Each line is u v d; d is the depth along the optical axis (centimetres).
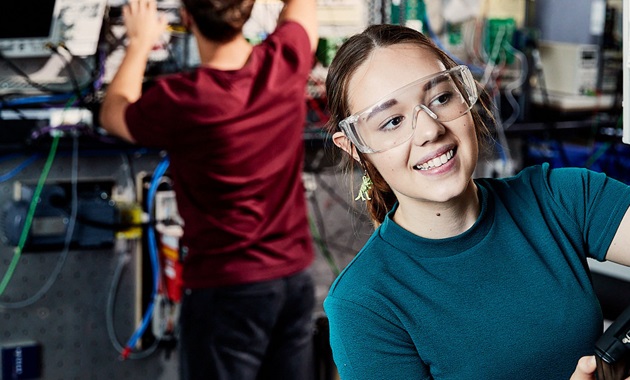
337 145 131
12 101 286
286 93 229
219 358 238
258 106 224
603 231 125
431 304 121
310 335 251
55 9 283
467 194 124
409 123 117
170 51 292
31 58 286
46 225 283
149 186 293
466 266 122
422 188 119
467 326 121
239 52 233
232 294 235
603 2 354
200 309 237
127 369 299
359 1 308
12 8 282
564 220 127
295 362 248
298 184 246
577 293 122
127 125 226
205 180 229
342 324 123
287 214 241
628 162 324
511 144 325
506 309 121
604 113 335
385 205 136
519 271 122
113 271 294
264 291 236
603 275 223
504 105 324
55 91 288
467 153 119
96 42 284
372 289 122
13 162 281
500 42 324
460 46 329
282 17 239
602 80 342
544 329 120
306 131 288
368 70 119
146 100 221
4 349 286
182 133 221
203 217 234
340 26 306
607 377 111
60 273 289
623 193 125
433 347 121
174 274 289
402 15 314
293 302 244
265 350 244
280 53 229
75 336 293
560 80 345
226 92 219
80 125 281
